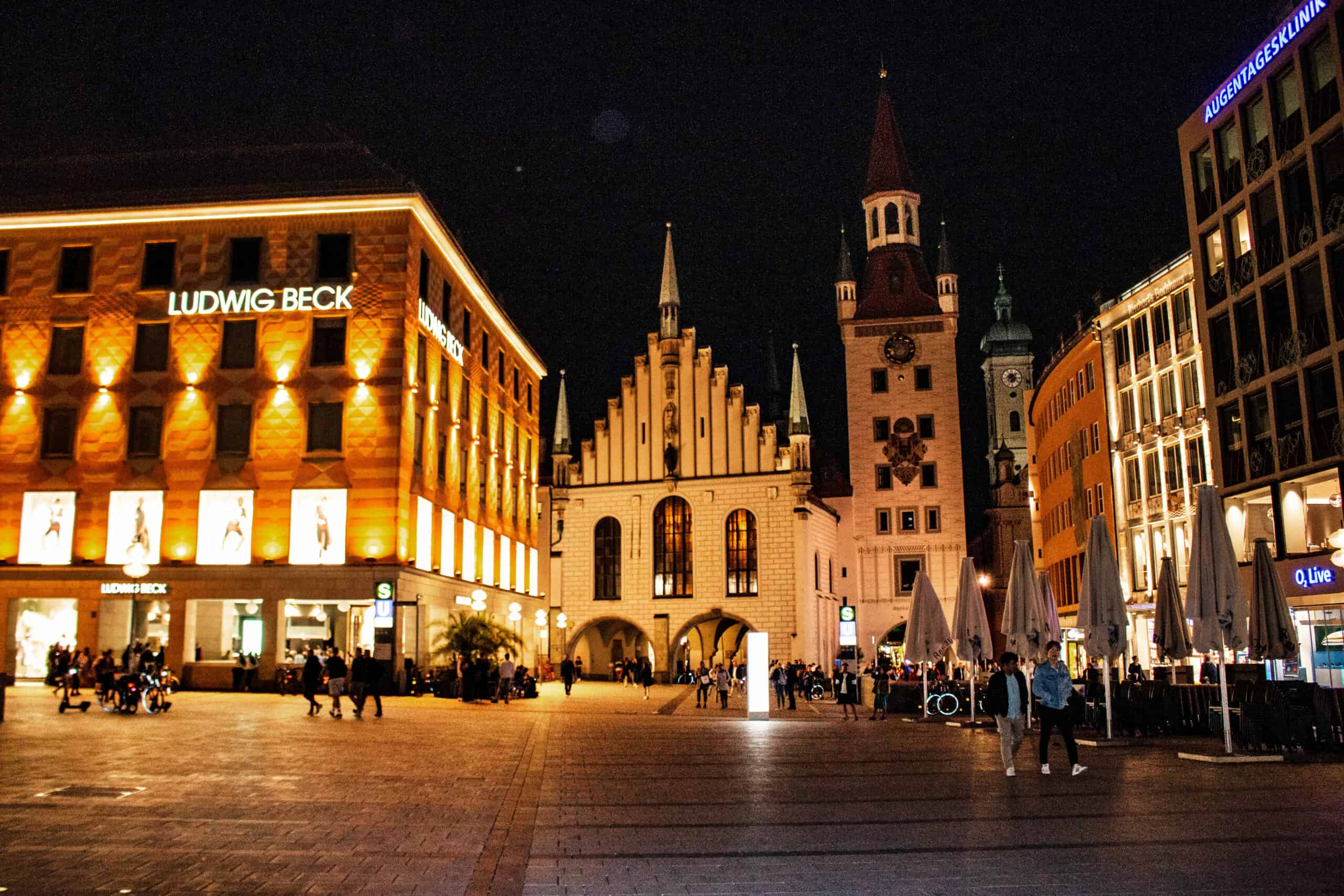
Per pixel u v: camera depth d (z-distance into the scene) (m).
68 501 43.62
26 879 8.93
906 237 86.50
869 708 40.41
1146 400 45.94
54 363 44.84
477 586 54.34
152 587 42.50
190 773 15.95
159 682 29.09
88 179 46.94
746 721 32.06
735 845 10.73
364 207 44.22
